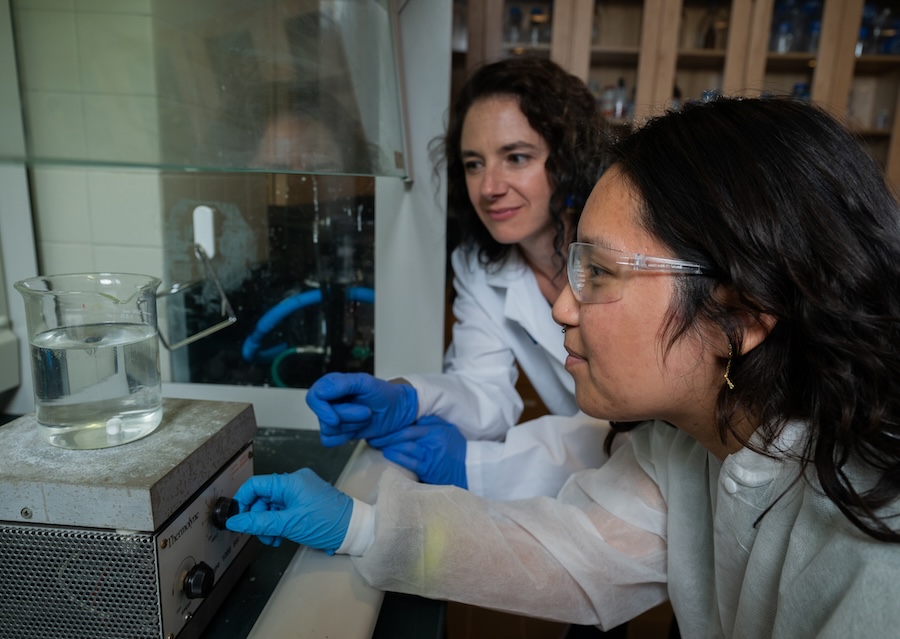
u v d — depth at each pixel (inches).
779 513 25.2
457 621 71.6
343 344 46.9
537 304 53.6
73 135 37.3
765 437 24.4
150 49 35.1
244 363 47.1
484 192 48.7
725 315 22.7
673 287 23.1
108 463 22.5
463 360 55.9
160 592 21.6
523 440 43.5
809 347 22.2
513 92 47.6
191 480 23.6
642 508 34.0
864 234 21.7
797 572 23.0
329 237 44.9
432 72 40.8
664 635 69.2
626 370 24.8
